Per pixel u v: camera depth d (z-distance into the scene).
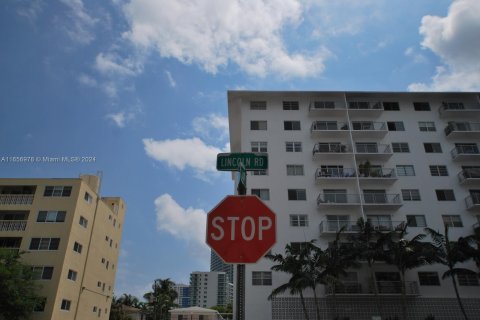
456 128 42.47
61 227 38.69
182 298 131.62
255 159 5.32
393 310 34.47
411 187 40.03
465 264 36.59
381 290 34.47
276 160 41.06
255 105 44.62
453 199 39.50
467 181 39.44
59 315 36.03
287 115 43.94
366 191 39.94
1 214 40.16
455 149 41.66
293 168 40.81
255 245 4.69
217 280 118.75
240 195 5.02
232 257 4.64
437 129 43.50
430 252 32.16
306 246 32.56
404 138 42.84
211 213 4.88
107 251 50.56
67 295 37.94
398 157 41.72
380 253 32.62
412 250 32.19
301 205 38.72
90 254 43.84
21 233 38.06
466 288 35.56
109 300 51.38
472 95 44.94
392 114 44.31
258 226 4.79
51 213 39.34
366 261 36.06
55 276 36.38
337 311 34.22
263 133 42.75
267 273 35.12
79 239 40.94
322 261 31.92
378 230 36.09
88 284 43.31
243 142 42.28
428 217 38.56
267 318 33.66
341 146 41.25
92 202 44.91
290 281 31.55
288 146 42.12
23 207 39.41
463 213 38.78
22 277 33.69
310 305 34.28
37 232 38.25
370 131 41.91
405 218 38.53
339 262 31.81
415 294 34.31
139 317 82.38
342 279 35.28
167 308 77.81
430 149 42.34
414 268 36.12
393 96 45.34
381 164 41.38
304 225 37.88
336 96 45.19
